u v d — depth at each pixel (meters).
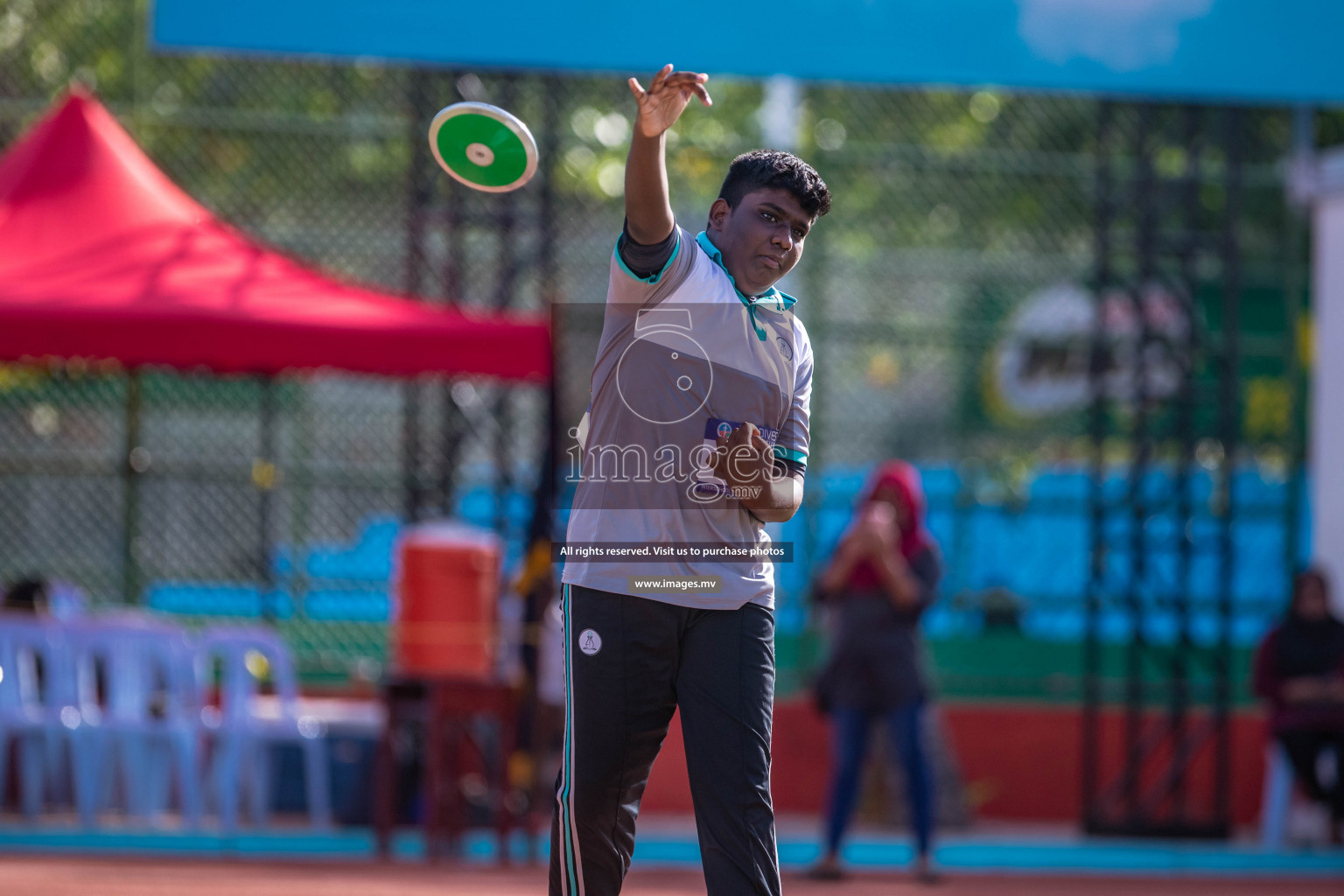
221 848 23.53
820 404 34.03
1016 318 40.56
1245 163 41.97
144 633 25.33
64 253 25.03
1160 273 31.00
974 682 34.16
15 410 32.72
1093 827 30.00
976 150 48.97
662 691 10.05
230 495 32.22
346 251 33.28
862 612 23.03
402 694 24.06
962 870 24.80
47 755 26.55
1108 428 40.81
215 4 25.89
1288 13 27.84
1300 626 28.95
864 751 23.09
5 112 32.03
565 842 10.15
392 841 24.31
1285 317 37.84
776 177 9.96
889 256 36.84
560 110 33.28
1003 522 37.28
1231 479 31.09
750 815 9.79
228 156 36.38
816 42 26.92
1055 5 27.47
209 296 24.16
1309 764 28.38
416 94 30.25
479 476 32.03
